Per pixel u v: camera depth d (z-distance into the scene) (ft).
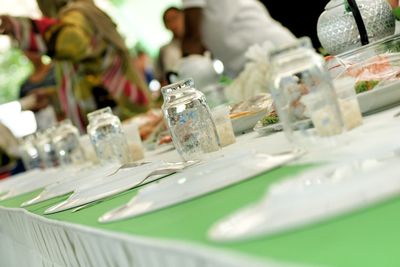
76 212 4.16
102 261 2.98
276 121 5.37
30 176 10.89
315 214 1.84
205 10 12.50
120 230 2.79
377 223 1.70
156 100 16.10
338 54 5.90
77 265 3.59
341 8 5.97
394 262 1.41
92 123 7.34
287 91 3.45
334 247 1.61
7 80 33.09
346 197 1.88
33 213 4.99
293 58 3.45
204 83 11.94
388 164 2.14
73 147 10.01
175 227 2.50
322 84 3.37
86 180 5.50
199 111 5.08
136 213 3.05
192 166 4.34
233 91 8.91
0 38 31.14
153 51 38.52
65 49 13.21
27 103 18.16
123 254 2.60
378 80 4.55
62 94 14.89
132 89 14.37
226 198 2.83
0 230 7.47
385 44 5.30
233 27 12.41
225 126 5.76
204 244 1.95
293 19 13.46
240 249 1.80
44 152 12.51
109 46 14.05
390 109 4.53
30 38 13.03
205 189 3.08
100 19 13.92
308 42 3.52
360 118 3.94
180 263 1.98
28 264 6.03
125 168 5.32
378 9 5.90
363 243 1.58
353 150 2.81
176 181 3.21
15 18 13.04
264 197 2.14
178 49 23.08
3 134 18.06
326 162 2.93
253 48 8.89
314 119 3.34
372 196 1.85
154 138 9.52
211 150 5.10
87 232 3.10
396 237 1.55
